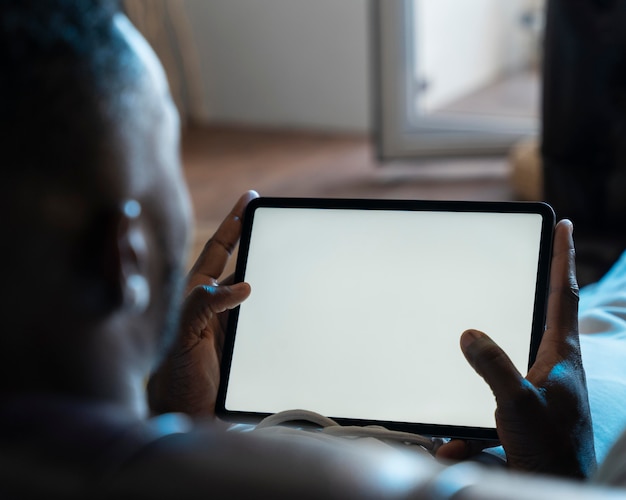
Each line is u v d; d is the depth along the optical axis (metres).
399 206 0.79
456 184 3.34
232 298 0.75
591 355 0.85
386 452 0.35
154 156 0.39
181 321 0.75
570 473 0.65
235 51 4.39
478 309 0.76
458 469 0.33
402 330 0.77
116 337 0.38
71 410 0.35
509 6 3.65
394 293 0.78
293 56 4.28
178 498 0.32
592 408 0.77
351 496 0.32
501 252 0.76
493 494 0.31
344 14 4.11
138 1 4.15
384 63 3.45
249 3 4.28
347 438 0.71
